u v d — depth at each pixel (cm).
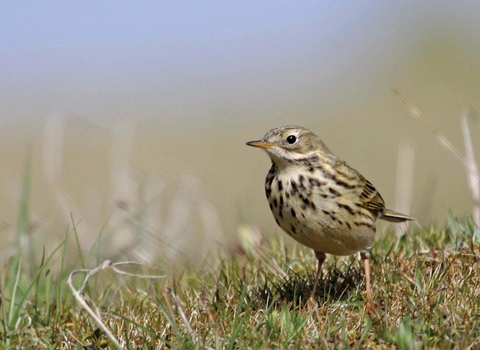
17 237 1203
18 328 996
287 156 1016
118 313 995
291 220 1009
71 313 1038
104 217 1645
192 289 1076
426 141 3127
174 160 3059
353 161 2925
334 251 1016
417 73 4084
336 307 938
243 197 2452
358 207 999
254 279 1073
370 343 834
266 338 860
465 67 4044
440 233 1167
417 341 827
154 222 1505
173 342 900
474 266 1004
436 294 927
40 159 3231
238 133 3591
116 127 1644
